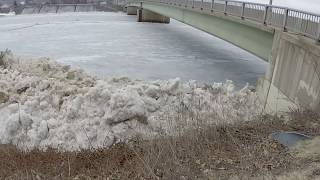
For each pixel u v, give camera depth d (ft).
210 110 47.32
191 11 163.32
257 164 25.32
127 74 112.37
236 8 111.55
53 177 26.30
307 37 64.69
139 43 184.24
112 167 27.86
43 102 48.96
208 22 142.92
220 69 124.06
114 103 40.83
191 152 27.43
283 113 43.60
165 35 219.61
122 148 33.06
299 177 22.98
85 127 40.45
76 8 431.43
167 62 135.03
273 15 85.46
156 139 31.40
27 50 154.71
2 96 55.11
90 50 157.58
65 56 142.41
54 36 203.82
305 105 51.67
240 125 34.83
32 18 324.19
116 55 146.61
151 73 115.14
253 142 30.27
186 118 37.22
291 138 30.78
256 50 99.76
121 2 440.04
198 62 136.77
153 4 246.27
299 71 60.29
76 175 27.02
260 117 38.60
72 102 46.62
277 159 26.23
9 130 41.01
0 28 245.45
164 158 26.21
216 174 24.11
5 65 74.54
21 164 29.94
